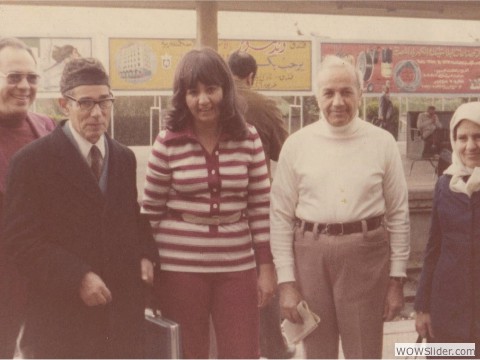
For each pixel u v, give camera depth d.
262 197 2.95
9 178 2.54
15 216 2.52
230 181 2.84
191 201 2.84
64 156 2.55
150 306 2.93
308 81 7.12
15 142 2.92
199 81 2.77
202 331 2.87
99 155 2.64
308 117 7.16
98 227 2.59
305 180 2.85
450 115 7.27
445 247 2.83
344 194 2.81
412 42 7.37
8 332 2.89
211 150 2.85
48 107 6.41
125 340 2.66
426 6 7.29
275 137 3.95
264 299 2.95
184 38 6.94
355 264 2.81
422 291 2.95
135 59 6.82
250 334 2.89
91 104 2.55
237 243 2.87
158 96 6.91
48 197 2.54
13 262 2.56
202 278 2.85
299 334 2.88
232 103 2.83
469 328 2.79
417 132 7.13
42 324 2.59
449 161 6.83
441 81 7.47
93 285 2.51
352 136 2.83
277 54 7.02
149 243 2.81
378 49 7.26
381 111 7.25
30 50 2.95
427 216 6.15
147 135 6.91
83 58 2.60
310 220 2.85
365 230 2.81
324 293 2.86
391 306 2.87
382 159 2.84
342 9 7.19
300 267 2.88
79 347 2.59
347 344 2.87
